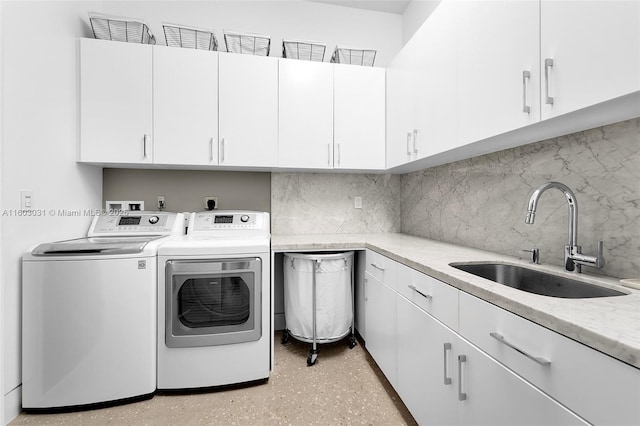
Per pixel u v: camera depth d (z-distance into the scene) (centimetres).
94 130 188
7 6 137
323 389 169
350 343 219
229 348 169
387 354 168
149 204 231
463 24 141
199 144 203
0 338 135
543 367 72
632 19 75
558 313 70
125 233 199
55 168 169
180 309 167
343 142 227
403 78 203
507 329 83
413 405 138
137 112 193
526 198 147
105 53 189
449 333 110
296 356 207
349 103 228
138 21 195
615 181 107
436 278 120
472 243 183
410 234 260
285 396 163
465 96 140
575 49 90
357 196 270
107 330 154
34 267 147
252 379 172
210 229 210
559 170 129
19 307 146
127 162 193
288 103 218
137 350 158
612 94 80
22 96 146
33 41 152
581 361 63
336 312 203
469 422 99
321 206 263
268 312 176
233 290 174
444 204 212
